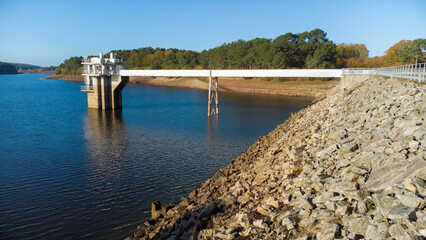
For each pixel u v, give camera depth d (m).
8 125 48.47
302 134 23.86
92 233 17.77
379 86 30.12
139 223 18.75
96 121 52.44
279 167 16.42
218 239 10.69
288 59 114.12
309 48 120.38
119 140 38.91
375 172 10.75
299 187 12.55
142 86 138.00
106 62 65.31
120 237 17.34
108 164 29.33
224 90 116.56
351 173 11.02
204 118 54.94
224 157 31.50
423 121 13.57
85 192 23.08
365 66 123.81
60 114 59.94
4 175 26.45
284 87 108.75
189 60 178.75
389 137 13.64
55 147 35.50
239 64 131.25
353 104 27.31
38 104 75.44
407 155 10.90
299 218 9.91
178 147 35.41
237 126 47.50
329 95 55.53
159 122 51.28
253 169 19.28
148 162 29.92
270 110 64.81
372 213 8.64
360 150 13.66
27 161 30.31
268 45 122.25
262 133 42.56
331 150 15.23
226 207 13.70
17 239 17.25
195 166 28.67
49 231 18.03
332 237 8.20
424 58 79.06
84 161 30.33
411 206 8.09
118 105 68.62
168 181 25.03
